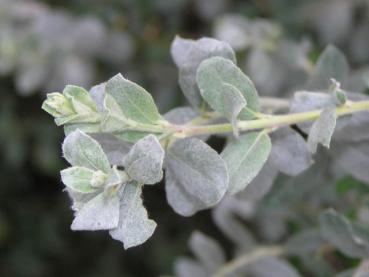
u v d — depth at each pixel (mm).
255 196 161
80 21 329
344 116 148
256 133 143
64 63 325
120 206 128
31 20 347
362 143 169
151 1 344
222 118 155
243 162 141
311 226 206
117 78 132
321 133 135
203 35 348
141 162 125
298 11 314
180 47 159
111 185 123
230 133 154
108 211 125
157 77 344
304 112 146
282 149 154
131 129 135
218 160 131
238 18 286
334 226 167
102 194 127
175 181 141
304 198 201
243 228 222
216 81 139
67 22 330
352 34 304
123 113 134
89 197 129
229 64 140
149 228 126
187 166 134
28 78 325
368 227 164
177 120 157
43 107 133
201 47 149
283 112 178
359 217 194
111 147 139
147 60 347
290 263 220
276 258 208
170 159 136
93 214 125
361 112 158
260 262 206
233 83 142
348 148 170
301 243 198
